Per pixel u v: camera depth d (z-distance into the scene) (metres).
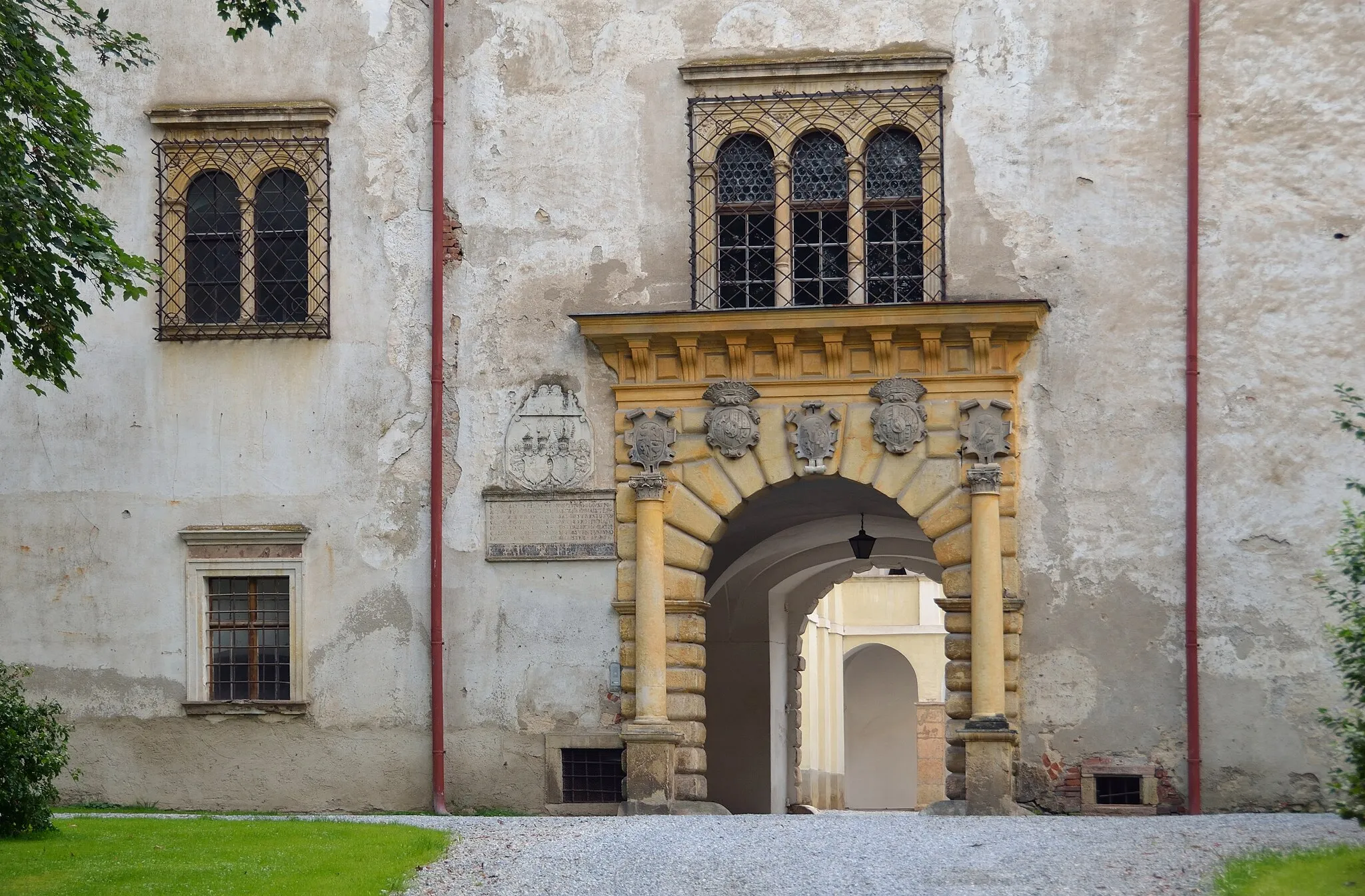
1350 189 19.94
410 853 15.48
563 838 16.58
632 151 21.14
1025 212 20.44
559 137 21.28
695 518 20.42
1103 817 18.34
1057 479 20.08
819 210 20.91
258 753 20.98
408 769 20.73
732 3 21.11
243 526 21.20
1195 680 19.53
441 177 21.28
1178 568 19.80
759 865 14.95
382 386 21.22
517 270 21.17
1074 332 20.20
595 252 21.09
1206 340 20.02
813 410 20.27
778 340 20.20
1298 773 19.38
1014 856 15.11
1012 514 19.98
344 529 21.11
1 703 16.50
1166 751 19.62
